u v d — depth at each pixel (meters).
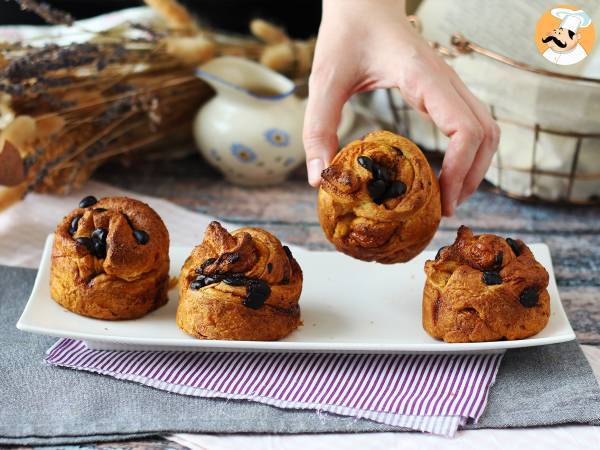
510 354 0.64
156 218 0.66
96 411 0.58
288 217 0.86
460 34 0.80
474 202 0.89
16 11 1.13
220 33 1.02
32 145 0.83
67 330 0.62
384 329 0.65
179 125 0.96
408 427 0.57
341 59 0.71
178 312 0.64
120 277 0.64
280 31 0.96
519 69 0.78
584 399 0.60
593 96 0.77
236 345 0.60
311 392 0.60
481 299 0.61
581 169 0.83
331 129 0.70
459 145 0.65
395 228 0.62
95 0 1.13
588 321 0.70
